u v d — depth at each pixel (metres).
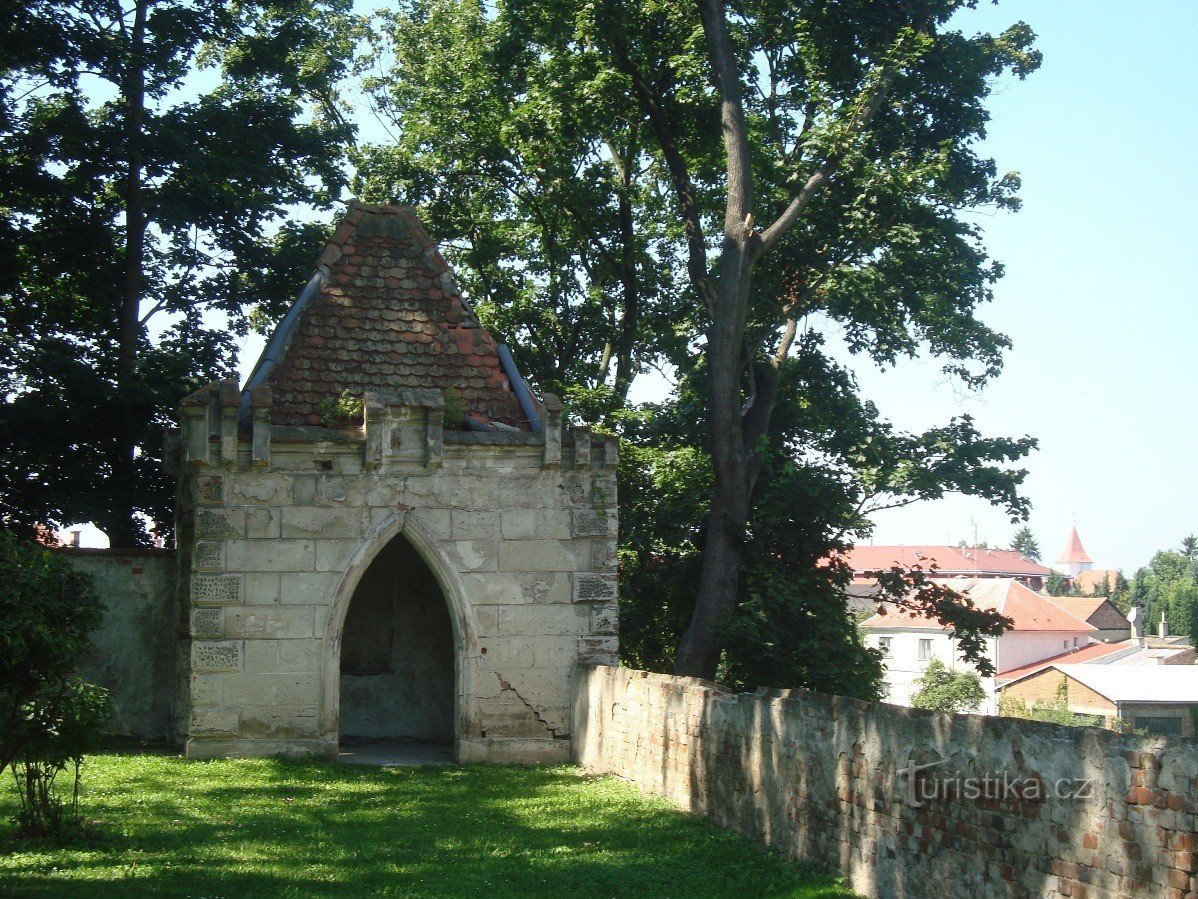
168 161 27.94
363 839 12.16
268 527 16.91
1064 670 47.72
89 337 29.81
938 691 49.31
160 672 18.45
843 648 22.58
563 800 14.37
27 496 26.75
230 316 30.95
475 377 18.70
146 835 11.83
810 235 24.11
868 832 9.80
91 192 28.20
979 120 24.95
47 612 10.62
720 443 22.27
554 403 17.80
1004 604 61.69
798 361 26.81
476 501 17.64
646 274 31.81
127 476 27.44
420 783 15.53
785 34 24.56
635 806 13.87
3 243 26.98
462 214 31.39
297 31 30.64
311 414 17.86
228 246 29.53
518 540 17.73
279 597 16.86
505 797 14.66
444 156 30.73
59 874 9.92
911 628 58.31
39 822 11.34
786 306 24.84
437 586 21.41
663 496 25.70
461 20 30.83
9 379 26.91
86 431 26.72
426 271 19.02
